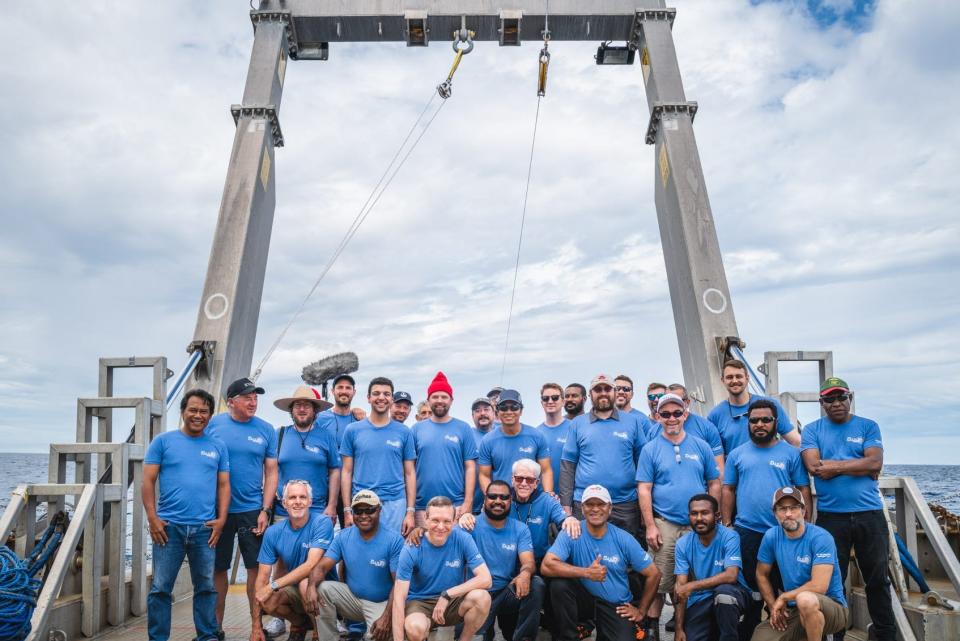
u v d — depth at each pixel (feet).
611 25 36.63
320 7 35.78
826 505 18.48
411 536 18.15
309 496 18.80
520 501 19.19
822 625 16.44
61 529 18.67
